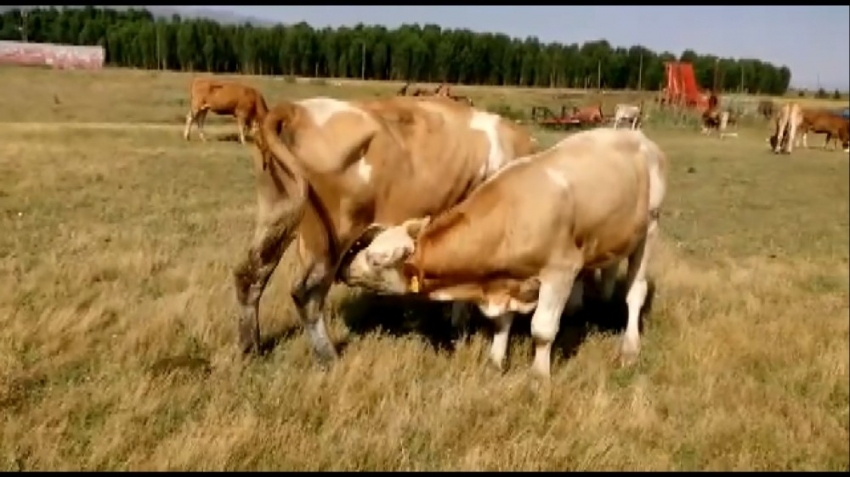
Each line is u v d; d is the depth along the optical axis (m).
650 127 35.25
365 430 4.54
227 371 4.80
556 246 5.76
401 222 5.90
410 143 5.86
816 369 6.52
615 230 6.22
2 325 3.68
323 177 5.42
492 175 5.96
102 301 4.32
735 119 40.91
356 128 5.48
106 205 4.94
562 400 5.26
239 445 4.03
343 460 4.20
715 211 15.95
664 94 43.38
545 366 5.93
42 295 3.96
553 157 6.02
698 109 41.47
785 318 7.77
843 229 14.74
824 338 7.35
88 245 4.51
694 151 28.48
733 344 6.82
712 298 8.34
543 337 5.84
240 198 7.85
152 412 4.07
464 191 6.24
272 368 5.24
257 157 5.42
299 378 4.98
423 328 6.48
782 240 13.23
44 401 3.72
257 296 5.37
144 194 5.64
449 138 6.07
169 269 5.25
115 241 4.85
